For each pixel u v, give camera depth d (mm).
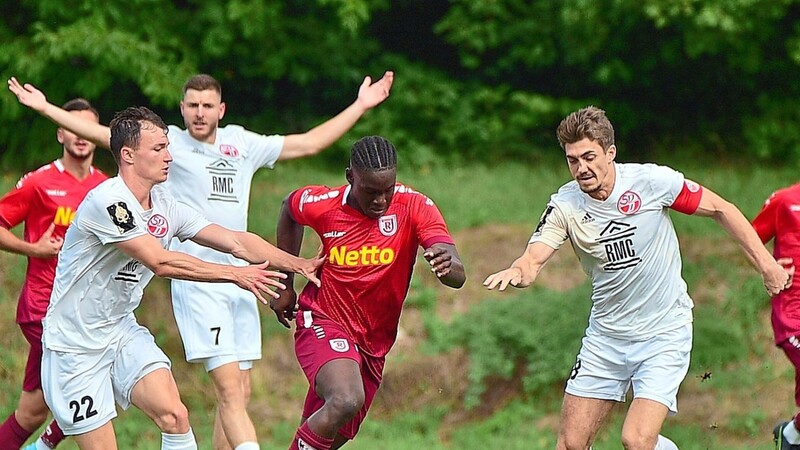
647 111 56625
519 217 46875
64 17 49062
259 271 21844
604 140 22562
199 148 28359
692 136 55750
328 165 55344
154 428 36969
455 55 59344
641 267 23422
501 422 37438
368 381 23734
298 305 23656
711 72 54344
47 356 23000
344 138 55094
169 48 51969
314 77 55188
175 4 53969
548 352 38500
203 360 27578
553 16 55031
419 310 41625
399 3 59406
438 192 49750
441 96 55844
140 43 48625
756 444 34844
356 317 23031
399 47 59875
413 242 22781
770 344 38625
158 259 21766
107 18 49656
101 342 23031
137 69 48531
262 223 46312
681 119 56594
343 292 22891
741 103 55375
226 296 27750
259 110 58062
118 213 21750
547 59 55125
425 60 59594
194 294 27531
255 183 51500
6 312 42125
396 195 22719
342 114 30312
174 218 23188
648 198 23266
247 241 23312
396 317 23391
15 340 41219
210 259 27688
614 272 23578
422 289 42469
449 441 37031
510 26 55750
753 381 37094
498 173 53125
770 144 53188
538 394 38344
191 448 23312
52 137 50969
